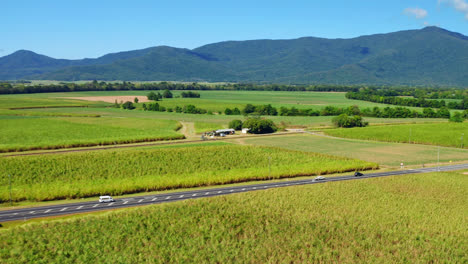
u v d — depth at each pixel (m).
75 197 95.38
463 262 67.31
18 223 78.56
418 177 111.56
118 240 72.31
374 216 83.81
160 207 85.75
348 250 69.69
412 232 77.25
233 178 108.62
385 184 104.56
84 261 66.00
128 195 97.44
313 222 80.12
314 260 66.88
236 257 67.25
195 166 120.69
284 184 106.31
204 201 89.62
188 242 72.38
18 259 65.81
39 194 92.94
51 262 65.25
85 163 119.19
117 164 119.56
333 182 105.50
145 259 67.12
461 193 98.62
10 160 118.31
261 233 75.62
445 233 77.12
